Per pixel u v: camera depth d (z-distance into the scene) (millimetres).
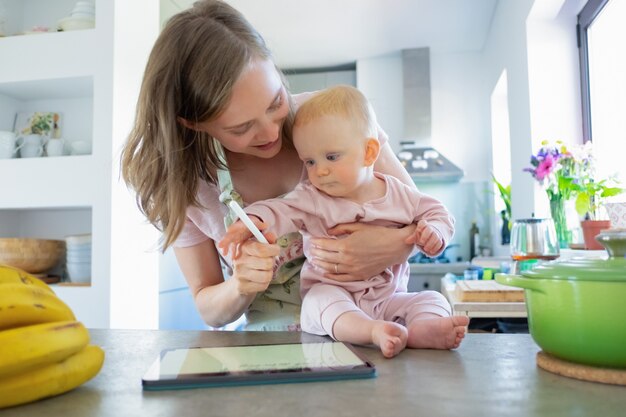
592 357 509
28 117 2441
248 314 1154
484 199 4340
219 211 1104
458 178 4164
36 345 440
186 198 979
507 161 3938
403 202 1021
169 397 472
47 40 2180
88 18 2215
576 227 2354
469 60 4367
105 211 2070
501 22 3320
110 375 556
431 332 671
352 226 973
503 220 3568
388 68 4504
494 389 482
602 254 1753
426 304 882
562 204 2172
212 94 793
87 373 501
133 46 2273
